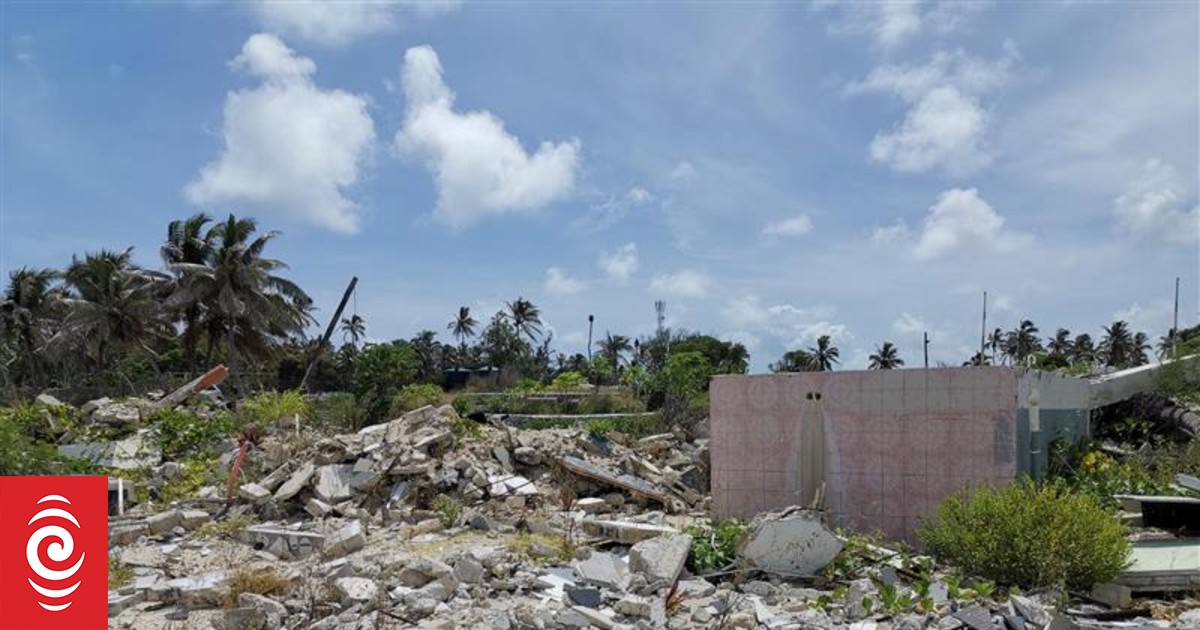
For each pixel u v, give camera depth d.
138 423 17.95
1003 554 8.39
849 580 8.91
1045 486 8.85
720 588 8.86
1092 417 17.69
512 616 7.64
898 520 10.80
